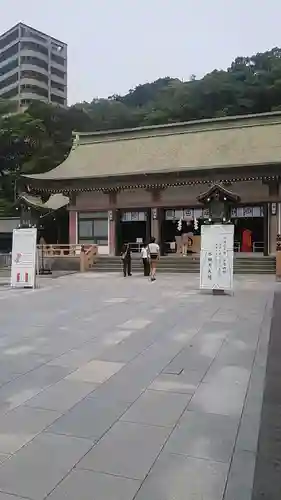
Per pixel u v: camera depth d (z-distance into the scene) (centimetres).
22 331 823
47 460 337
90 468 326
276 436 378
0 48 8331
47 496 291
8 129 4869
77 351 672
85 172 2972
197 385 511
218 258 1367
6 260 3039
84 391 491
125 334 792
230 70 6512
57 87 8438
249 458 342
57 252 2922
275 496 291
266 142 2866
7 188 4856
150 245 1844
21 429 392
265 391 489
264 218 2583
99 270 2438
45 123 5569
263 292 1408
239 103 5391
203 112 5494
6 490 298
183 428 395
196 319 937
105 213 2903
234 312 1022
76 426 398
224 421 409
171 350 675
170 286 1616
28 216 1761
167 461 337
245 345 702
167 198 2775
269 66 6394
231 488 301
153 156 3048
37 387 506
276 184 2547
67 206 3133
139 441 369
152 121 5566
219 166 2539
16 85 7988
